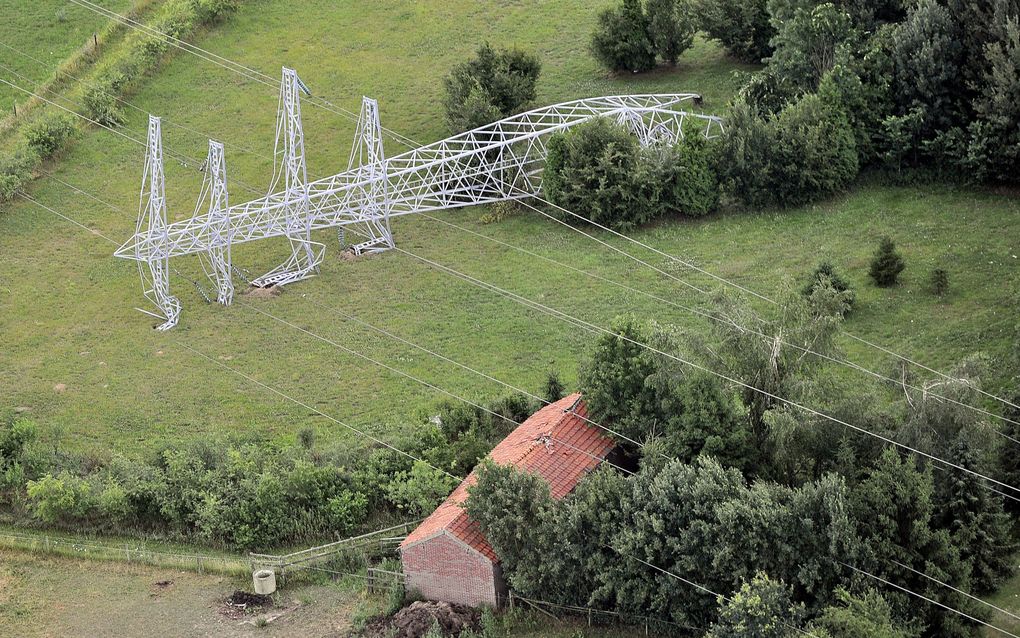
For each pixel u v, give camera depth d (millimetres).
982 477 59000
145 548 66500
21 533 68188
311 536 66562
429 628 57562
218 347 87062
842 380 66000
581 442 65500
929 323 78438
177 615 61594
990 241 85688
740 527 55500
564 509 58500
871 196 93312
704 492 56688
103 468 73062
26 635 60875
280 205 92188
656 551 56688
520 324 85562
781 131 93188
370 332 86812
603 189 93438
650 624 57094
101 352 87688
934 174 93750
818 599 55219
